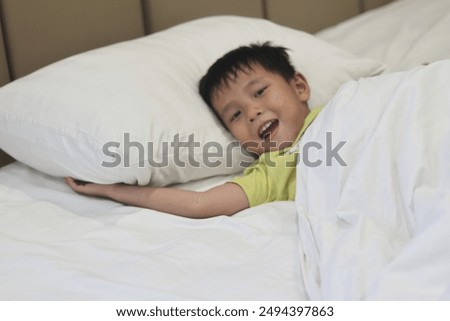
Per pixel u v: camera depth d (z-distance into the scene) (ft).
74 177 4.14
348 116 3.61
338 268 2.86
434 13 5.84
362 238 3.00
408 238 3.11
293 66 4.69
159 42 4.68
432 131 3.28
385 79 3.76
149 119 3.85
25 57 4.92
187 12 5.69
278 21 6.15
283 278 3.12
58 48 5.05
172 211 3.88
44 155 4.10
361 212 3.26
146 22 5.54
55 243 3.60
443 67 3.52
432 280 2.64
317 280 3.02
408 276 2.66
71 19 5.07
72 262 3.38
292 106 4.27
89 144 3.78
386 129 3.37
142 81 4.10
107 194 4.07
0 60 4.80
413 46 5.50
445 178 3.12
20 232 3.76
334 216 3.33
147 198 3.92
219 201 3.88
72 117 3.90
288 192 4.09
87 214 3.94
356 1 6.52
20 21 4.85
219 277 3.16
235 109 4.25
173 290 3.08
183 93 4.25
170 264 3.31
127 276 3.22
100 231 3.66
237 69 4.30
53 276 3.26
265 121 4.18
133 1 5.38
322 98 4.72
